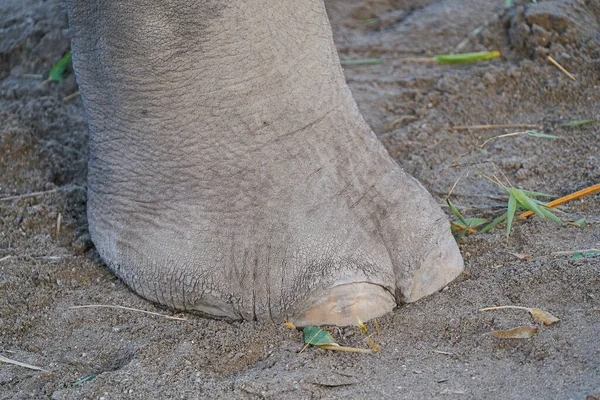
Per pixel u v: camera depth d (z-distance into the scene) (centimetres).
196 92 333
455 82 383
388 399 321
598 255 339
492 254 343
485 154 367
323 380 323
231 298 333
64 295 342
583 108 376
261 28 332
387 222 334
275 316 333
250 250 333
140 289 339
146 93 334
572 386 319
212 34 331
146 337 334
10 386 327
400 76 387
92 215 344
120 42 332
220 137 334
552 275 336
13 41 398
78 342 334
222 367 328
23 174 365
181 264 335
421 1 404
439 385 322
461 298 335
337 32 399
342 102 338
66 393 324
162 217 336
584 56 384
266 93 333
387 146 371
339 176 334
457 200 357
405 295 334
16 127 371
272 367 326
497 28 394
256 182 333
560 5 391
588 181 357
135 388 324
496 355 326
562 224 348
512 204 345
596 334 326
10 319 338
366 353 328
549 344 325
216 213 334
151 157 337
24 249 351
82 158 370
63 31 398
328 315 330
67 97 386
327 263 331
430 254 335
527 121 375
